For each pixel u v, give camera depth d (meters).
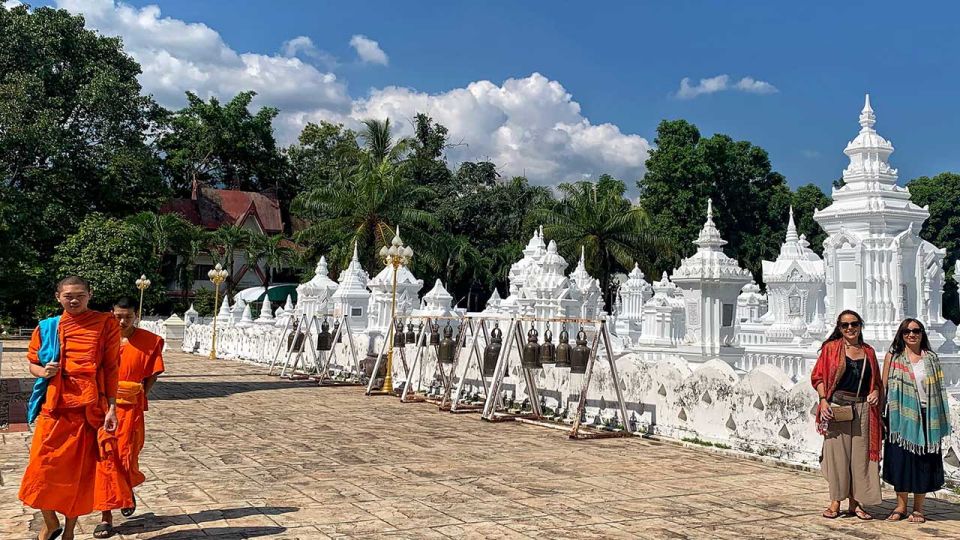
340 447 10.98
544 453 10.60
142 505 7.57
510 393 15.16
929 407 7.04
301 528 6.75
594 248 50.03
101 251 47.09
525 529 6.80
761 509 7.61
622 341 23.92
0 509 7.40
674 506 7.69
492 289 60.28
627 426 12.10
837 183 62.56
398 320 18.59
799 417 9.79
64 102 51.22
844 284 18.64
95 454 6.21
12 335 48.53
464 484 8.59
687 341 16.03
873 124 19.12
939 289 20.56
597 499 7.95
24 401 16.30
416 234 50.38
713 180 60.16
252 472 9.20
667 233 55.72
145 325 45.06
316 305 29.64
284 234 68.50
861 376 7.25
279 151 74.62
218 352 34.00
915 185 67.44
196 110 69.31
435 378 17.42
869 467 7.18
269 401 16.73
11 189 45.00
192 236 53.44
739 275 15.60
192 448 10.86
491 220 60.66
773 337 24.34
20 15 51.78
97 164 51.56
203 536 6.50
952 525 7.08
